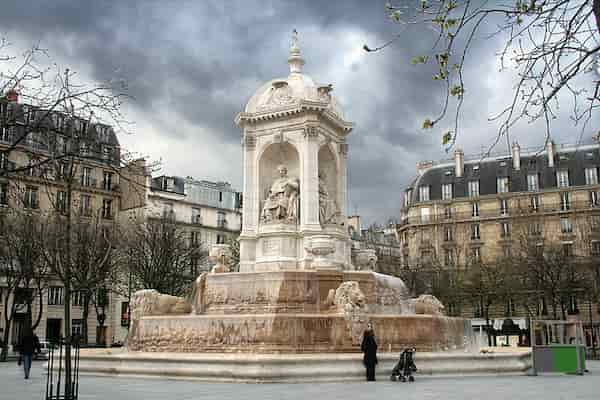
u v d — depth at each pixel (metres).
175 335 18.41
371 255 24.66
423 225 73.25
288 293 19.36
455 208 72.38
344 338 17.38
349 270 23.05
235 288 20.09
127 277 47.09
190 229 65.81
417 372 16.16
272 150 24.55
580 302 55.97
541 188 68.62
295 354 16.66
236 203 73.19
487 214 70.50
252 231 23.75
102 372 17.05
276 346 16.81
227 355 16.47
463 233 71.06
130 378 16.19
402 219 82.69
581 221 64.06
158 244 44.25
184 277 46.66
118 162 13.00
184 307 21.38
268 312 19.27
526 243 54.19
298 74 25.23
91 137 12.44
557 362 18.91
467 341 21.41
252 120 24.42
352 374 15.39
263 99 24.61
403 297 22.31
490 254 69.12
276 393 12.49
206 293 20.72
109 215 49.97
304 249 22.41
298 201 23.58
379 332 17.98
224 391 12.89
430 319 19.12
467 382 15.24
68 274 11.37
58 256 36.22
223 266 22.28
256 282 19.78
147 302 20.77
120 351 20.89
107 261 39.00
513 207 68.00
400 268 55.22
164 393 12.55
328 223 23.69
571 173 67.75
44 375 20.38
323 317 17.33
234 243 49.09
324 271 20.05
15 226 35.06
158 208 63.38
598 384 15.27
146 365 16.45
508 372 17.89
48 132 12.28
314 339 17.11
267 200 23.83
